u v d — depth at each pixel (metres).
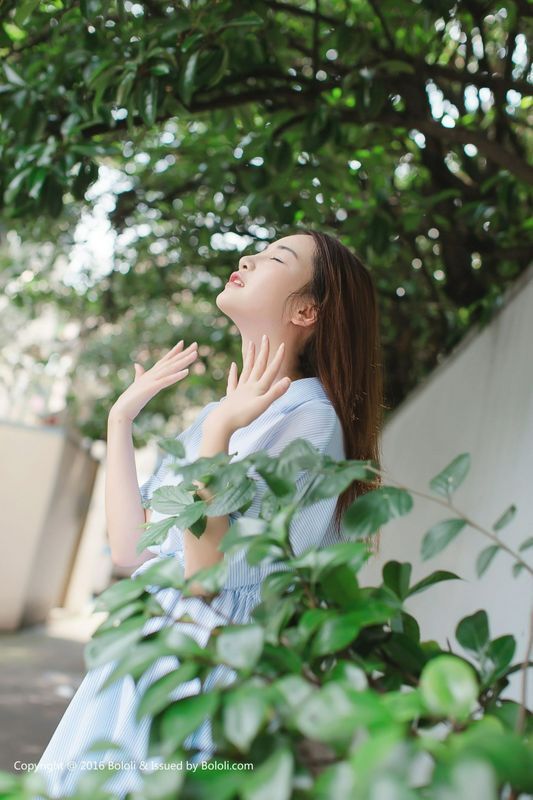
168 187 4.86
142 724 1.17
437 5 2.49
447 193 3.05
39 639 8.55
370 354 1.67
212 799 0.59
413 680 0.84
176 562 0.83
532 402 2.24
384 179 3.79
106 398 8.67
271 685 0.67
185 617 0.81
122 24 2.41
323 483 0.88
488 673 0.86
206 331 6.65
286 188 3.41
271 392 1.21
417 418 3.96
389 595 0.84
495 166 3.53
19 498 8.45
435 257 4.82
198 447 1.49
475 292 3.84
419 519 3.36
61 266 6.42
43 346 8.16
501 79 2.92
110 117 2.68
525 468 2.17
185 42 2.30
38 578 9.16
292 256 1.60
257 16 2.32
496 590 2.13
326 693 0.62
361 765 0.53
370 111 2.68
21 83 2.65
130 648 0.73
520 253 3.46
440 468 3.18
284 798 0.55
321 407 1.42
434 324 4.89
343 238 4.10
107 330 8.73
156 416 8.65
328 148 3.39
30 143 2.67
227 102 2.81
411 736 0.63
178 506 1.06
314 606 0.81
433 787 0.53
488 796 0.51
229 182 4.39
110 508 1.50
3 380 8.95
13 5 2.54
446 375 3.53
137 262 5.61
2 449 8.43
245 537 0.83
